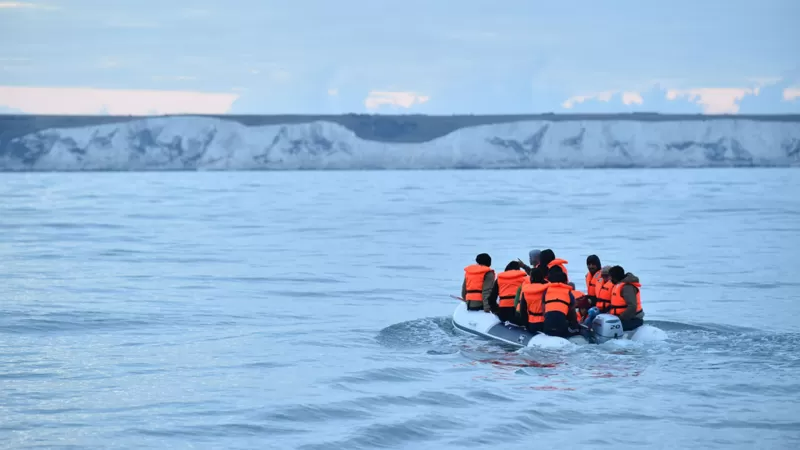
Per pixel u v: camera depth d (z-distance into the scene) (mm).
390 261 25891
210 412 9203
